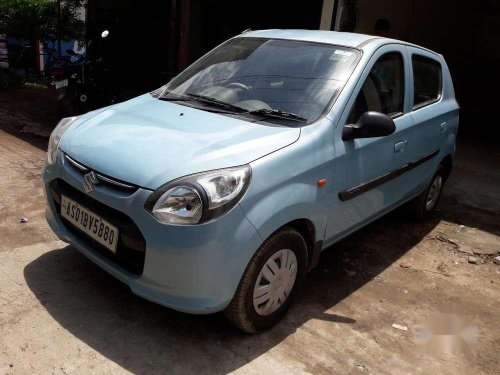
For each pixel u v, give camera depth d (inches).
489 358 115.1
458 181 248.1
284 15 371.9
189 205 90.4
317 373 102.0
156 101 130.3
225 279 94.4
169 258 91.7
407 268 154.1
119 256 99.6
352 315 124.4
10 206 158.2
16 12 335.0
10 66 402.0
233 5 416.2
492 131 389.7
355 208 129.5
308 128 112.9
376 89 134.6
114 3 394.9
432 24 466.9
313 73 127.6
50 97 343.6
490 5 548.7
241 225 94.0
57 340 101.0
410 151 151.1
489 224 197.6
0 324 103.3
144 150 100.4
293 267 111.9
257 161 99.1
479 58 569.6
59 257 131.2
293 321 118.0
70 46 407.5
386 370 106.3
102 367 95.4
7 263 125.6
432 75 172.4
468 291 144.6
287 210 101.9
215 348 104.7
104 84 283.4
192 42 414.3
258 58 136.8
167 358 100.0
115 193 96.8
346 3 308.8
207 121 113.7
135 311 113.0
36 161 203.2
